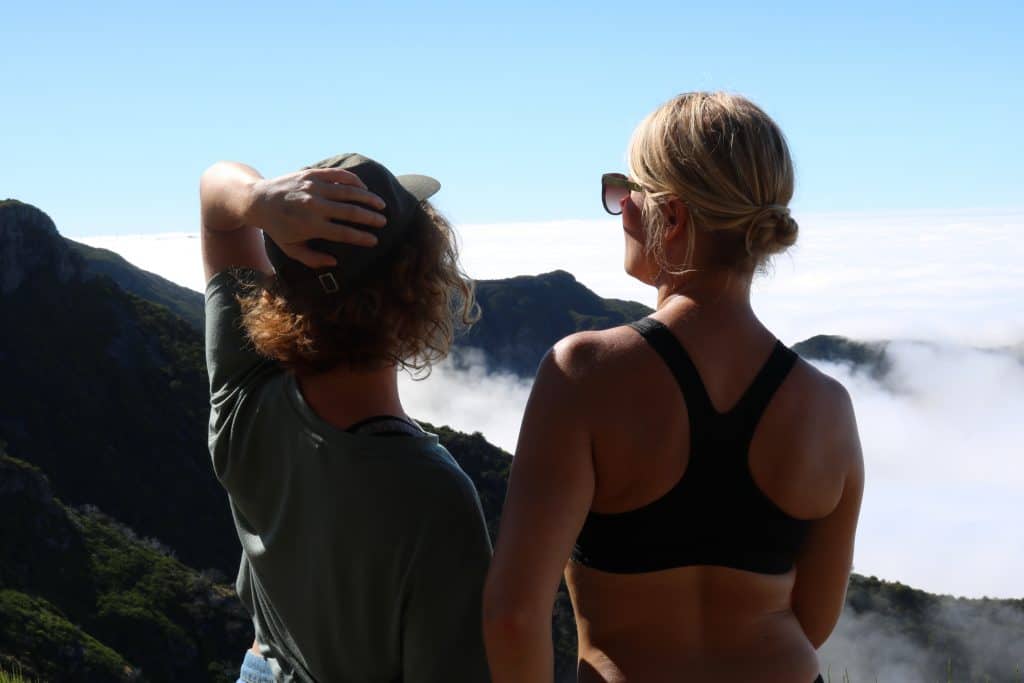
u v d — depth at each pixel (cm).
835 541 185
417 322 170
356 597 165
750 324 171
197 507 7525
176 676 5128
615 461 163
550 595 159
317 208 160
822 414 171
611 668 165
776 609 172
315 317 168
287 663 178
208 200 186
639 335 167
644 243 175
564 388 165
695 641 166
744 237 166
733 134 164
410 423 177
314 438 168
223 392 185
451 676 162
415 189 174
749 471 164
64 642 4625
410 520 163
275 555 175
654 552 164
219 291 192
